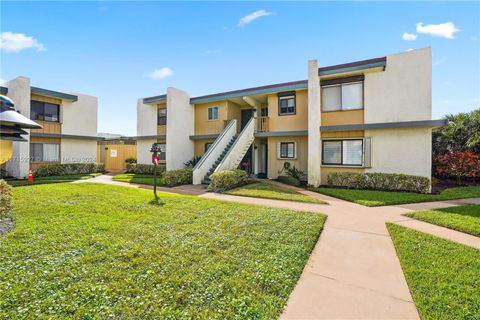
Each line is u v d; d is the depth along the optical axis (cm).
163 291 282
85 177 1627
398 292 300
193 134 1764
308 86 1219
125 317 239
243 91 1507
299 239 457
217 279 313
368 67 1138
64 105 1855
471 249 418
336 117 1249
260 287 300
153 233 473
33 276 302
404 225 573
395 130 1130
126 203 735
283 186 1174
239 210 671
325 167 1271
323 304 276
